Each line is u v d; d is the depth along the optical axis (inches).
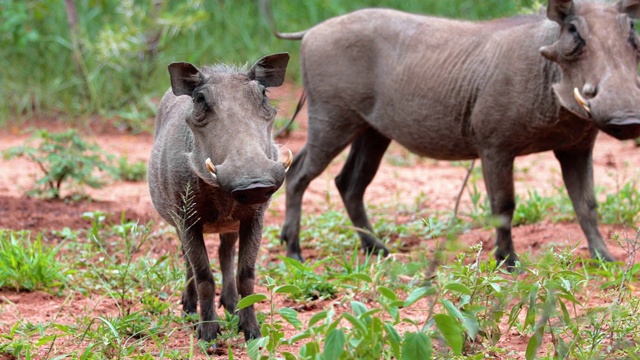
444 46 470.6
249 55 986.7
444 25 481.1
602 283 403.9
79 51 920.9
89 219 569.6
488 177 455.2
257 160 300.7
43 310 398.6
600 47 404.2
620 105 391.2
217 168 304.2
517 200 581.6
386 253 496.7
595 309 301.4
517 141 444.5
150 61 935.7
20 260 439.2
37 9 906.1
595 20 408.8
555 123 430.6
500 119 443.8
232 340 345.4
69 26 912.9
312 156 511.2
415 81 475.2
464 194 645.3
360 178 518.3
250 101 317.4
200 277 343.3
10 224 553.0
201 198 333.7
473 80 454.0
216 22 1019.9
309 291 412.5
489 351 312.3
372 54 495.8
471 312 289.6
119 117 898.1
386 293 255.8
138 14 903.7
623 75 399.5
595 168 707.4
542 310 292.2
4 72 927.0
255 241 342.0
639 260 457.4
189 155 321.7
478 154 471.2
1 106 892.0
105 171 722.2
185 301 385.7
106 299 412.5
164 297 392.2
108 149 803.4
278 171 301.4
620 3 423.8
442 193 654.5
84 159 636.1
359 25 500.1
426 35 479.5
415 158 788.0
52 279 433.4
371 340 255.3
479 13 1029.8
